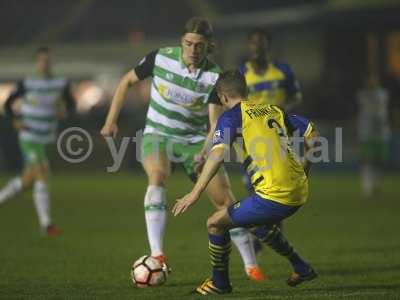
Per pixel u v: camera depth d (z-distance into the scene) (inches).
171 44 3966.5
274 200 808.9
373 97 2170.3
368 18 3075.8
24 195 2267.5
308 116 3125.0
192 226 1549.0
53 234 1428.4
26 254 1192.8
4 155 2881.4
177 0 4097.0
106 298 853.8
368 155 2162.9
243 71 1173.7
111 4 4151.1
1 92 3996.1
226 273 858.8
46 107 1508.4
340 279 972.6
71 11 4151.1
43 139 1499.8
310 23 3159.5
